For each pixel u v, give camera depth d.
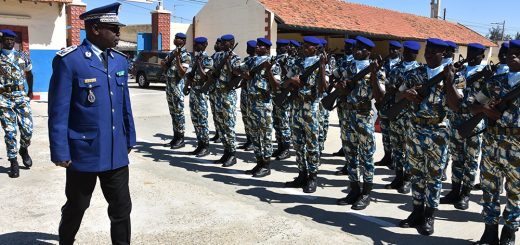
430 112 3.98
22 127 5.77
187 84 7.00
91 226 4.18
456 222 4.50
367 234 4.15
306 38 5.02
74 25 17.39
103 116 3.10
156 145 7.88
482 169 3.79
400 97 4.25
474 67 4.96
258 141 6.03
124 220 3.31
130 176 5.83
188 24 22.73
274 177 6.02
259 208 4.79
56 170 5.96
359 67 4.59
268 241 3.95
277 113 6.97
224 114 6.42
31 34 13.69
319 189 5.52
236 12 19.72
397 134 5.41
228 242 3.91
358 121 4.66
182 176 5.94
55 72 3.01
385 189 5.59
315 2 22.66
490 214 3.79
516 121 3.45
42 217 4.35
